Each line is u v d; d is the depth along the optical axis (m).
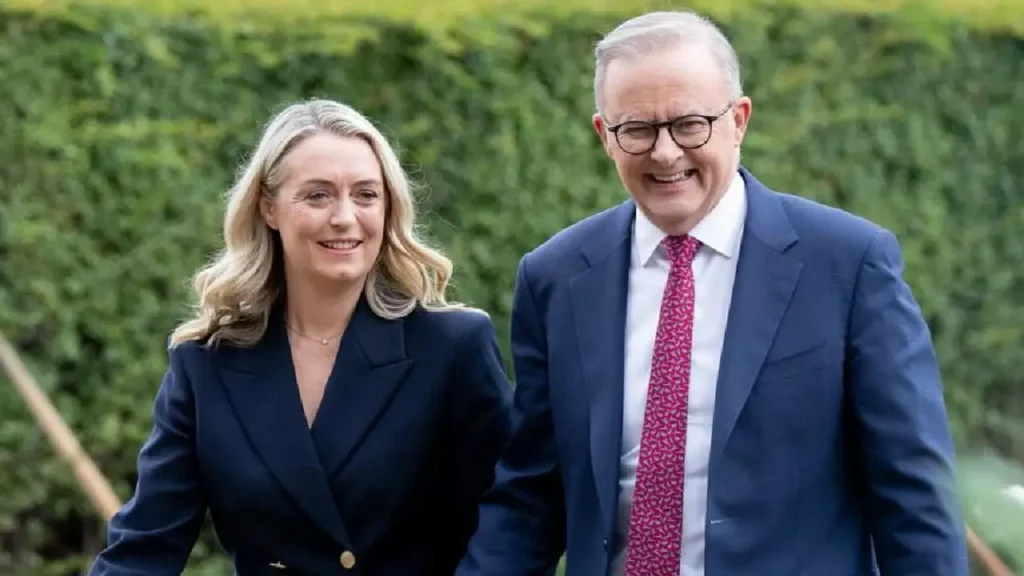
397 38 20.33
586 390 9.91
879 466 9.18
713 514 9.26
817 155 23.95
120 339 18.83
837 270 9.45
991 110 25.89
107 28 18.47
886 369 9.19
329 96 19.91
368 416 10.52
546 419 10.48
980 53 25.72
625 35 9.48
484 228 21.03
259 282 10.59
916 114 24.97
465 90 20.77
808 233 9.61
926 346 9.40
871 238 9.51
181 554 10.77
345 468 10.46
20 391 17.36
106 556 10.72
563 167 21.56
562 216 21.55
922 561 8.98
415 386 10.64
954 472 5.10
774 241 9.62
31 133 18.09
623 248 10.06
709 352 9.57
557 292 10.30
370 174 10.30
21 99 18.08
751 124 23.36
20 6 18.05
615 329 9.87
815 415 9.30
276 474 10.41
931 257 25.41
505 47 20.94
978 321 26.12
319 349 10.76
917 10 24.59
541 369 10.48
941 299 25.42
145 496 10.68
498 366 10.92
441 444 10.84
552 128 21.45
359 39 20.05
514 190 21.14
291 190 10.26
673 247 9.82
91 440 18.84
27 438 18.42
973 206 25.88
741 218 9.83
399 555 10.77
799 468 9.29
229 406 10.59
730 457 9.30
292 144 10.30
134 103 18.67
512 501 10.62
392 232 10.70
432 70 20.55
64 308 18.48
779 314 9.44
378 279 10.84
